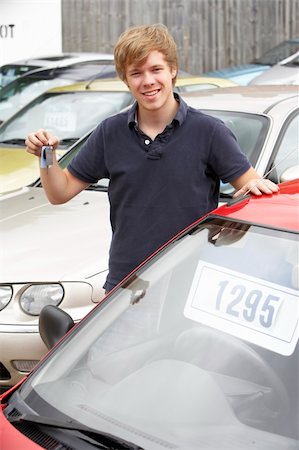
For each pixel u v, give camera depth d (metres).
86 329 3.45
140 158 4.19
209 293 3.35
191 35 17.59
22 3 15.52
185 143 4.15
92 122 9.50
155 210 4.21
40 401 3.19
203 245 3.49
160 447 2.90
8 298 5.46
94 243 5.76
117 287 3.58
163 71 4.10
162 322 3.38
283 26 18.11
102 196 6.59
